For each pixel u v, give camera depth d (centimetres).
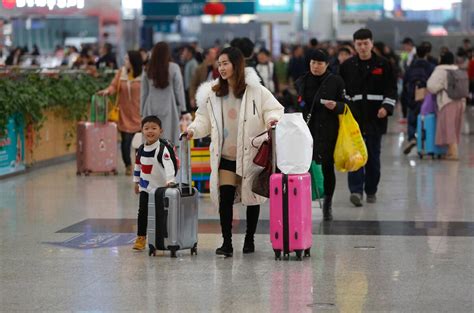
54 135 3155
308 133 1575
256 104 1598
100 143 2820
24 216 2077
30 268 1552
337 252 1661
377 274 1489
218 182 1611
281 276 1477
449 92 3089
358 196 2180
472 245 1722
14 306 1312
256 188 1591
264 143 1573
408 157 3256
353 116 2066
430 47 3353
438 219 2005
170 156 1645
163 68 2339
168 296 1357
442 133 3130
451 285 1416
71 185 2594
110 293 1379
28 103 2827
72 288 1412
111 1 4981
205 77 3238
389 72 2166
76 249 1706
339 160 1925
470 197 2306
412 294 1362
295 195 1572
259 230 1888
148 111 2367
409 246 1714
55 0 4756
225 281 1445
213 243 1753
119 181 2680
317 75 1952
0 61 4053
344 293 1368
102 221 2005
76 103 3284
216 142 1600
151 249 1634
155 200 1611
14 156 2806
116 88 2814
